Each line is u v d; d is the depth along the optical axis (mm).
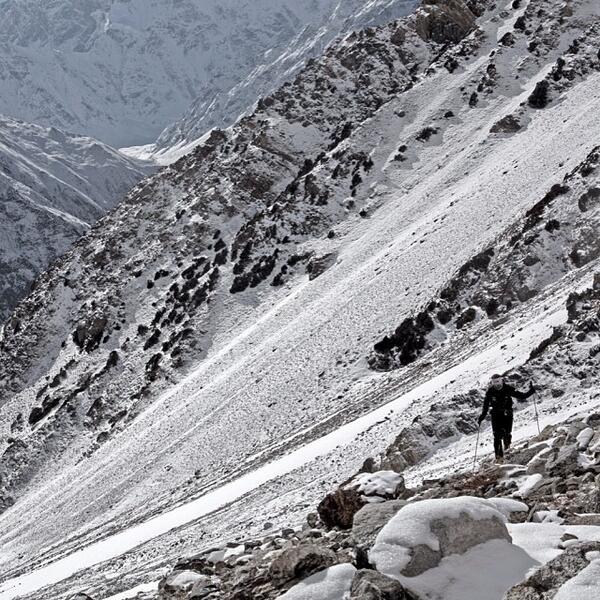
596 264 95250
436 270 127375
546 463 18609
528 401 49656
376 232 168500
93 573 62875
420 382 88750
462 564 11727
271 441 107188
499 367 65500
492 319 102062
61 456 164375
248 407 121875
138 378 170250
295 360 128250
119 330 188875
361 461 59125
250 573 15016
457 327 108875
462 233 133875
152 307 190250
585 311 58250
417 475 42312
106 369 177250
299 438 96188
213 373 148500
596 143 134250
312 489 57188
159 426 138375
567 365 50250
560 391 48781
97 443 156000
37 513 133625
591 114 152500
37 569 95438
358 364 116250
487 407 27188
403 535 11891
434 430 50469
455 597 11219
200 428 124625
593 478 16531
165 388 160500
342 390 111750
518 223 115500
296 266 174125
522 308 96000
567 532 12609
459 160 176125
